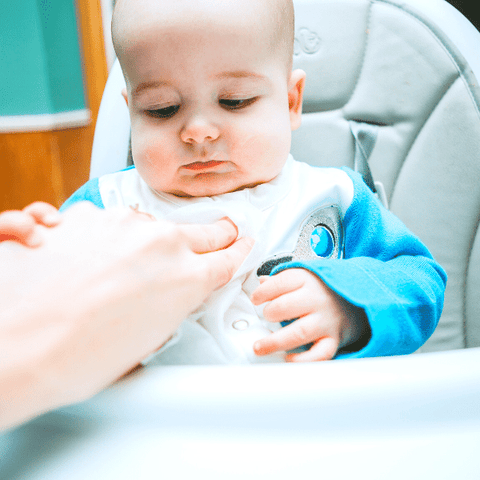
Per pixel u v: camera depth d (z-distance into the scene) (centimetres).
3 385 17
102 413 20
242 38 44
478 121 65
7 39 203
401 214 71
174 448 19
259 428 19
